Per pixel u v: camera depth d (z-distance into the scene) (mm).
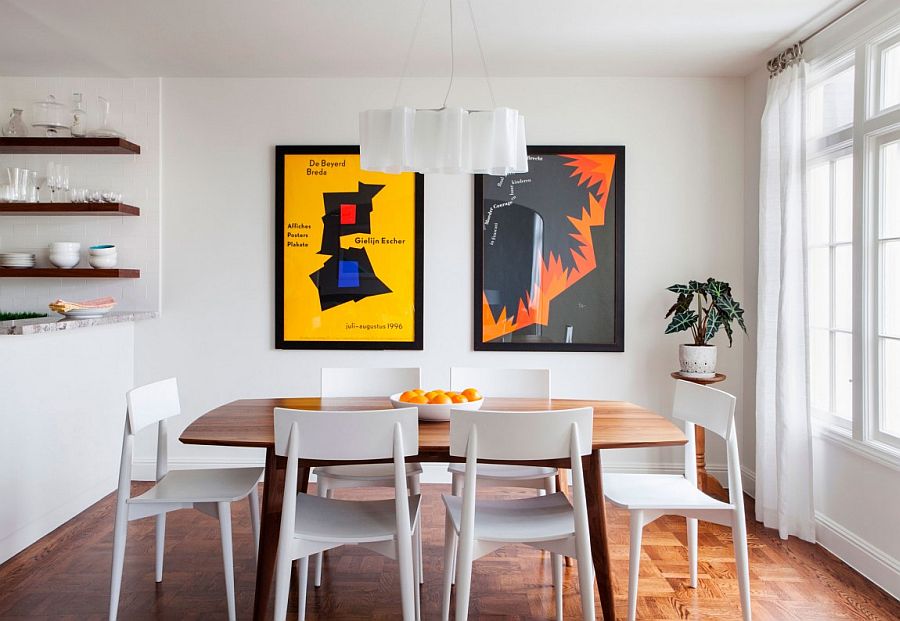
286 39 3594
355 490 4246
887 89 2873
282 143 4238
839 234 3396
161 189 4250
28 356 3160
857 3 3043
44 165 4238
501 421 2066
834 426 3264
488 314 4207
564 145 4203
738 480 2324
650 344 4215
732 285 4191
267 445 2172
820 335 3545
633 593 2318
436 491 4113
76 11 3238
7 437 3002
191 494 2455
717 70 4051
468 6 3164
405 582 2115
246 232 4254
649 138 4207
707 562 3057
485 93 4211
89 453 3748
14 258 4047
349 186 4195
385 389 3299
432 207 4211
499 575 2914
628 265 4215
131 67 4047
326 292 4211
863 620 2518
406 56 3850
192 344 4270
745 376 4152
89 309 3711
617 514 3721
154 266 4242
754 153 4043
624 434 2322
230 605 2410
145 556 3062
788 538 3369
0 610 2533
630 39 3561
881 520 2818
